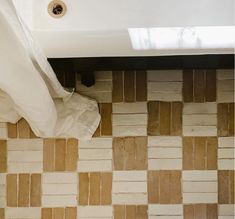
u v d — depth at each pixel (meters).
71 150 1.61
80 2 1.14
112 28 1.12
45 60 1.12
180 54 1.25
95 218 1.59
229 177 1.58
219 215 1.58
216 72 1.60
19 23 0.85
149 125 1.60
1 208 1.61
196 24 1.12
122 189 1.59
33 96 1.14
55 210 1.60
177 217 1.58
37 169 1.61
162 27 1.11
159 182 1.59
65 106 1.55
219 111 1.59
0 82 1.02
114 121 1.60
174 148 1.59
